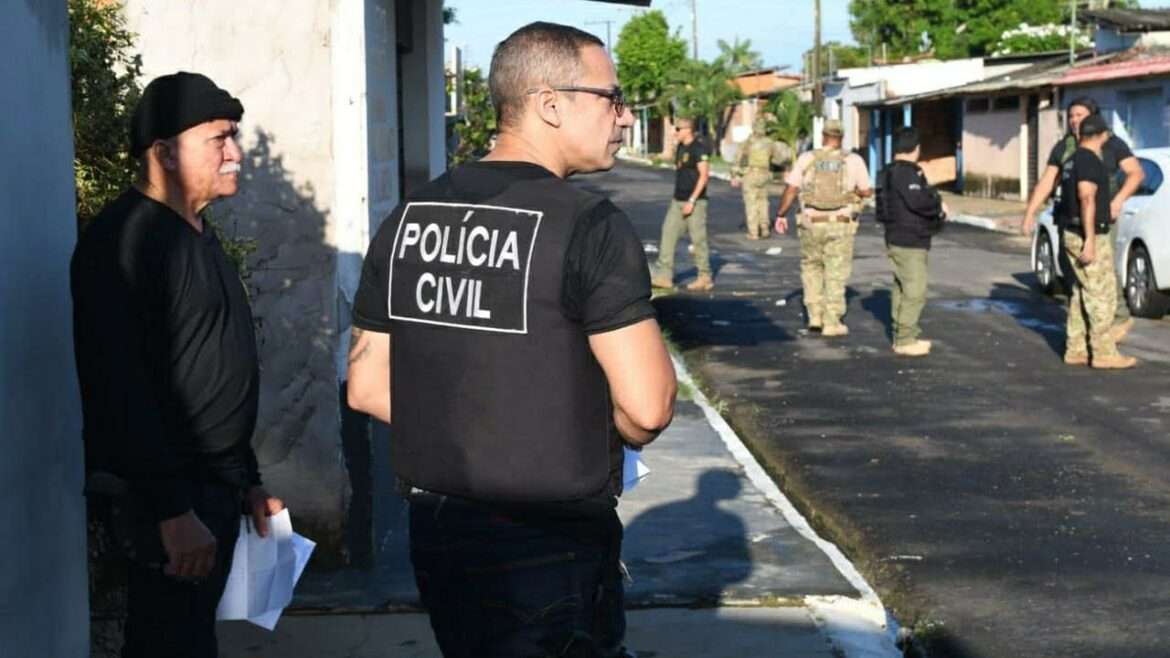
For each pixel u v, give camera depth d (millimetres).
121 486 3406
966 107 39906
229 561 3744
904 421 10102
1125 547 6988
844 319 15203
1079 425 9875
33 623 3352
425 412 3205
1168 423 9883
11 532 3213
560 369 3105
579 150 3281
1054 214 12258
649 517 7297
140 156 3627
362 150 6094
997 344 13445
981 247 24000
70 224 3709
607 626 3277
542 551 3146
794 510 7449
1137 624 5895
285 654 5332
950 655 5598
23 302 3330
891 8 72688
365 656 5316
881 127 46688
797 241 24891
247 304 3758
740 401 10953
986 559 6820
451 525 3178
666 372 3086
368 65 6336
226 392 3578
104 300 3385
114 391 3365
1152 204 14758
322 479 6133
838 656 5340
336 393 6094
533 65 3238
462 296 3158
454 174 3291
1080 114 11844
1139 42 35094
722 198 39094
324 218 6035
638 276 3096
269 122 6020
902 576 6578
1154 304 14891
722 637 5539
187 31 5980
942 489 8180
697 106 74875
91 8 4531
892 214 12750
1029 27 59281
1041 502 7855
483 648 3172
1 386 3168
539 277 3094
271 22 5992
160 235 3488
